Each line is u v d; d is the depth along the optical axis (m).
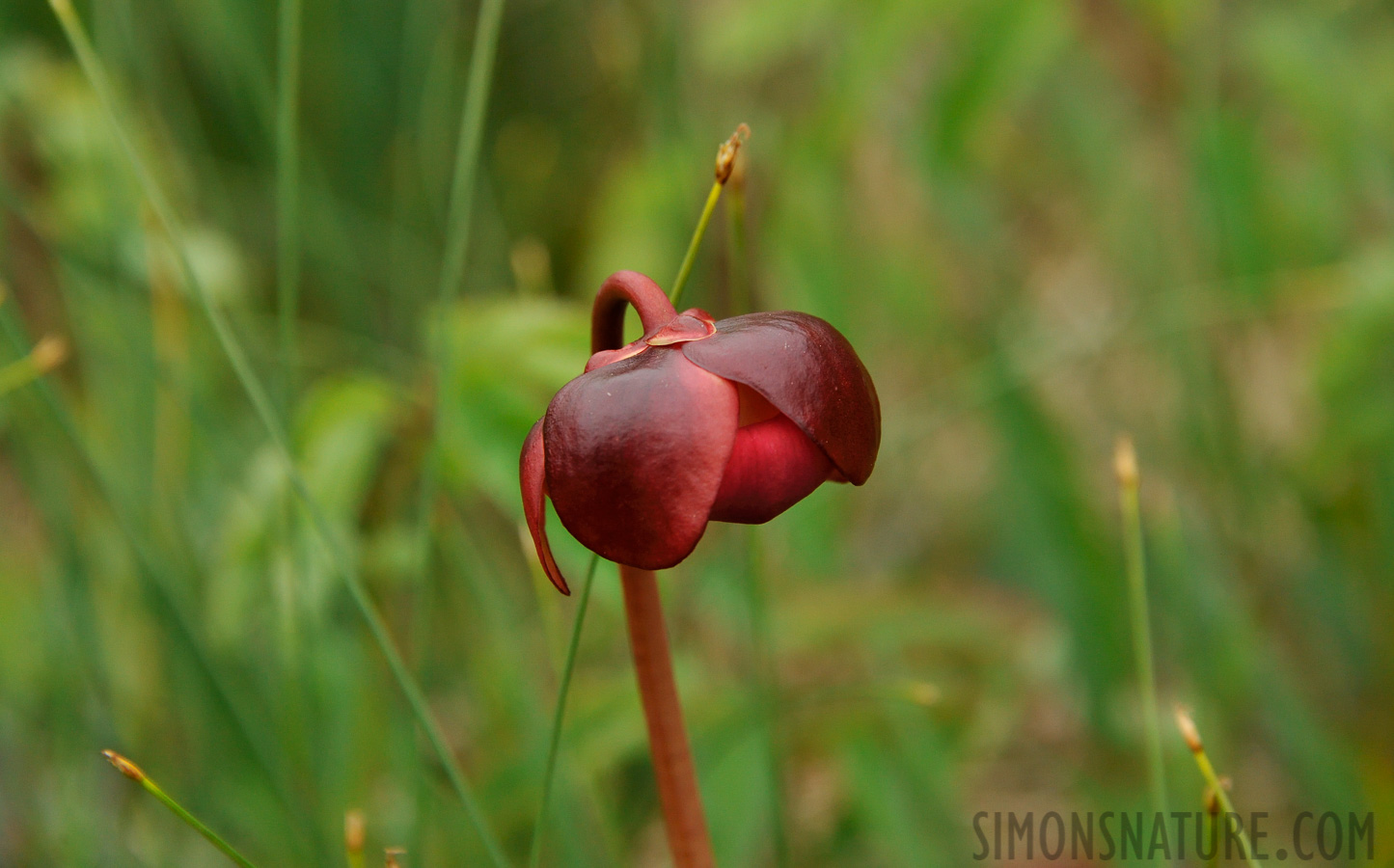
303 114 1.24
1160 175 1.25
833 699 0.89
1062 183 1.39
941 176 1.11
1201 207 1.10
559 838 0.86
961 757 0.94
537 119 1.45
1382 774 0.98
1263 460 1.13
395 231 1.14
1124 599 1.03
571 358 0.82
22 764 0.89
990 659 0.97
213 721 0.84
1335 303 1.01
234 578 0.85
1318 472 0.97
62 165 1.01
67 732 0.85
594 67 1.41
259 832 0.85
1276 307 1.03
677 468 0.67
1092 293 1.42
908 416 1.27
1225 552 1.12
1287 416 1.22
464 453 0.81
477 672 0.95
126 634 0.93
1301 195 1.07
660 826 1.08
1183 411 1.12
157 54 1.16
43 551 0.99
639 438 0.67
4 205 1.03
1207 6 1.07
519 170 1.43
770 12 0.99
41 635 0.92
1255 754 1.10
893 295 1.25
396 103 1.27
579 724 0.85
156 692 0.92
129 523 0.82
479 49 0.79
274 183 1.13
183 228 1.02
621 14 1.09
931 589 0.97
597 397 0.67
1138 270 1.21
